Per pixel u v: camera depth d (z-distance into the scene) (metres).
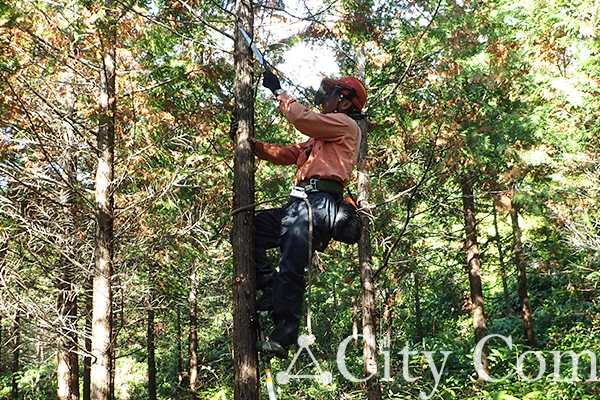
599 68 10.34
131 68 9.10
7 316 8.50
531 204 11.52
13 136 8.73
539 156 10.87
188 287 13.79
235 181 3.94
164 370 23.58
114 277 8.90
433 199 12.97
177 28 6.71
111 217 8.82
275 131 9.79
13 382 17.59
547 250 14.72
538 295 18.75
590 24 9.83
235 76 4.23
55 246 8.58
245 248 3.77
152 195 8.82
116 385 22.44
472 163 10.04
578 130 11.04
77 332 8.64
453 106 9.59
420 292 20.02
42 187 8.88
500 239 15.95
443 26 8.37
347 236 3.57
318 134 3.61
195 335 17.80
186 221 9.72
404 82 9.27
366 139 10.91
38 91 8.73
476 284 13.84
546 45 10.95
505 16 10.74
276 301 3.48
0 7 6.70
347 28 7.41
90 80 9.04
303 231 3.49
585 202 11.52
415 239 13.56
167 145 9.30
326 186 3.60
